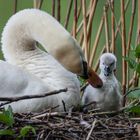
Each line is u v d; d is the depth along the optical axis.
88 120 11.30
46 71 12.47
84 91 12.95
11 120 10.54
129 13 18.89
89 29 13.63
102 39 18.66
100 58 12.80
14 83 12.00
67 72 12.37
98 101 12.55
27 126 10.41
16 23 12.91
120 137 10.82
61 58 12.23
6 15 19.94
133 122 11.35
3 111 10.78
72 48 12.20
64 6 19.44
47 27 12.48
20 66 12.80
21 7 20.06
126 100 13.44
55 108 12.05
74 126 10.88
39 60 12.67
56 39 12.28
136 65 12.22
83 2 13.51
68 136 10.61
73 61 12.17
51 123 10.92
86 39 13.48
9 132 10.38
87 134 10.69
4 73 12.05
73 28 13.70
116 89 12.60
